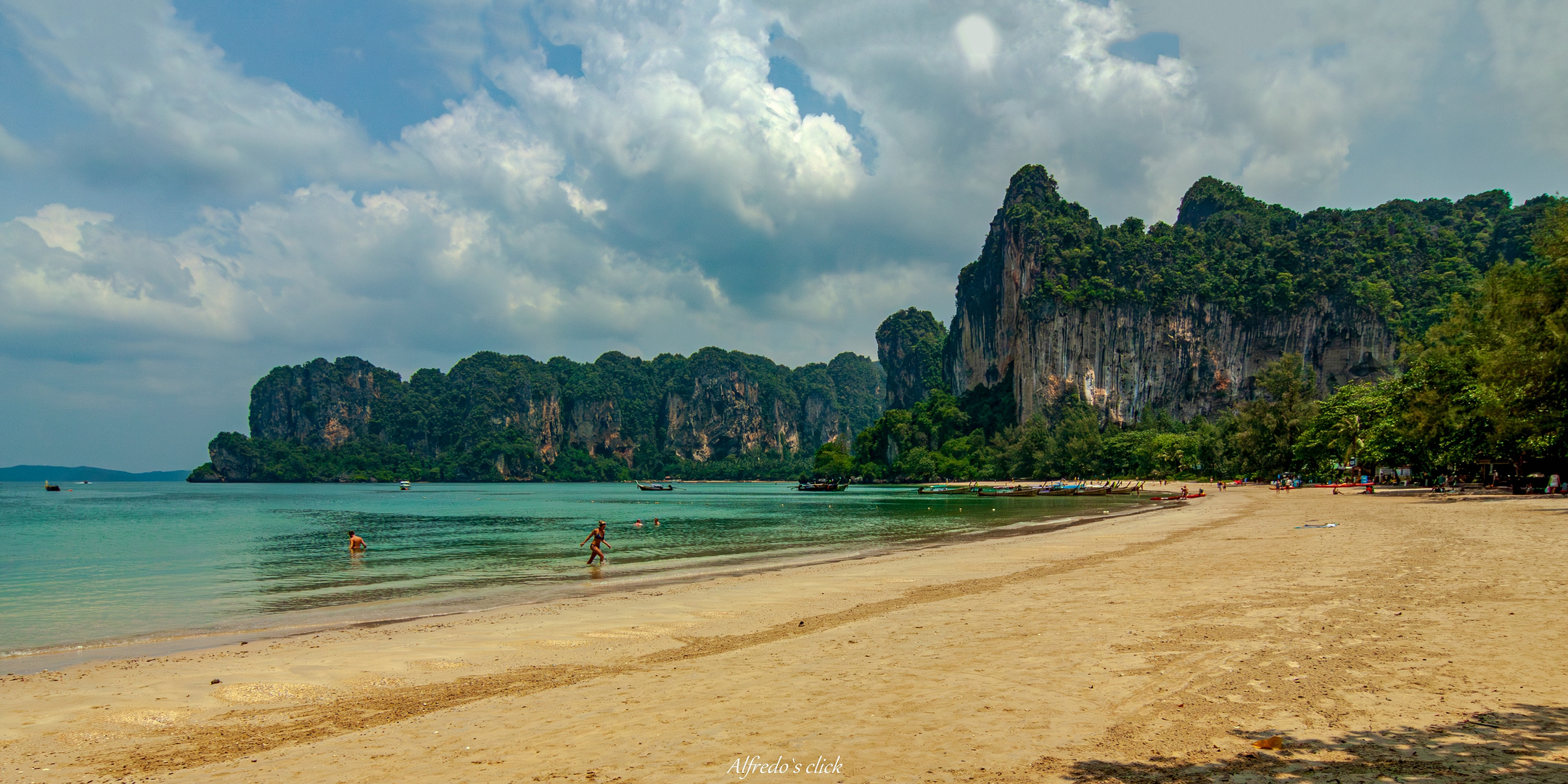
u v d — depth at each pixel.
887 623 14.72
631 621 16.95
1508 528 26.34
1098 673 9.88
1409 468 76.19
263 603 22.25
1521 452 52.88
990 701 8.79
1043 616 14.37
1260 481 121.94
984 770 6.60
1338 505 50.81
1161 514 56.78
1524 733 6.89
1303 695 8.43
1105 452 177.88
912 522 58.91
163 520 74.06
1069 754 6.95
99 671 13.04
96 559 36.34
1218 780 6.13
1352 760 6.45
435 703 10.45
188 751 8.65
